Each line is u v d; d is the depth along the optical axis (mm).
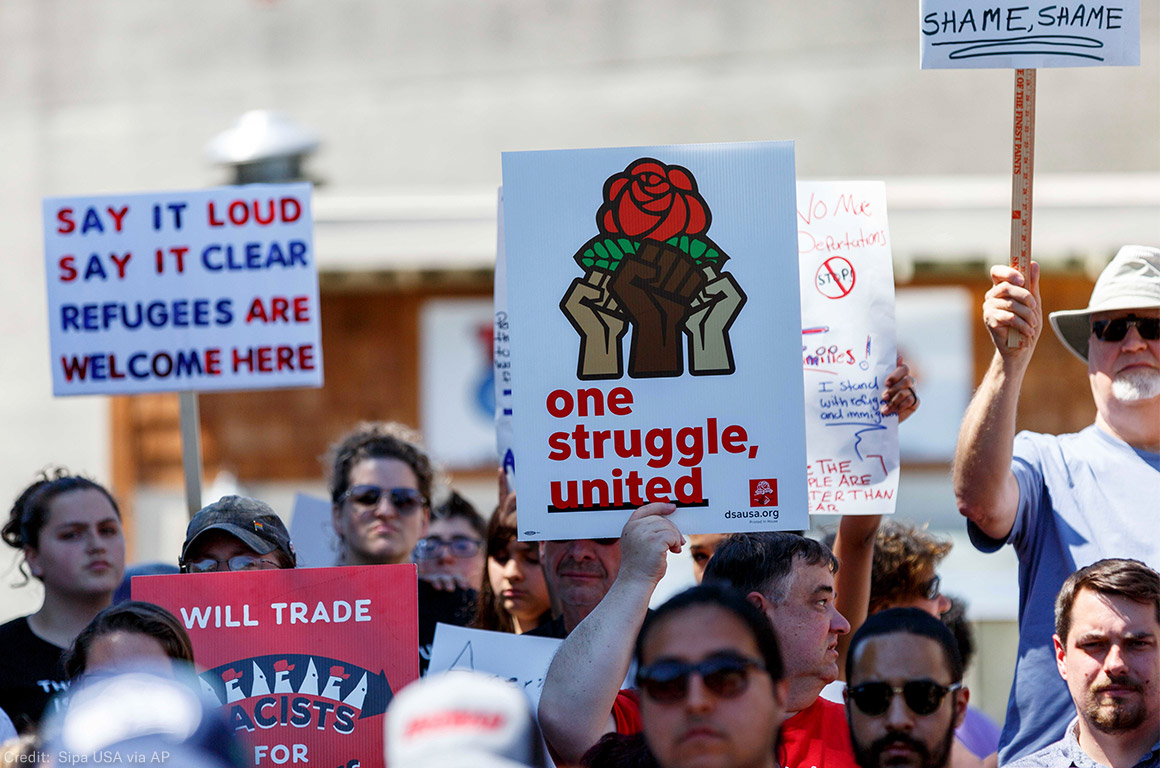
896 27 39750
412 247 39125
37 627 17016
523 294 13336
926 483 37938
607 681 12078
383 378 40312
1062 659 13297
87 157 41812
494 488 39969
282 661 13180
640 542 12625
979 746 17875
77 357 18094
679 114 40469
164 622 12133
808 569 13047
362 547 18875
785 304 13266
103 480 40188
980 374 38031
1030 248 14141
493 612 18516
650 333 13289
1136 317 14953
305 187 18141
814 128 40000
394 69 41250
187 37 41781
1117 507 14844
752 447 13180
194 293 18125
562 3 40812
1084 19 13922
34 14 41938
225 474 40000
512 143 40938
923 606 17078
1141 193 37719
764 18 40156
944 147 39656
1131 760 12719
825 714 13250
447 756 7562
